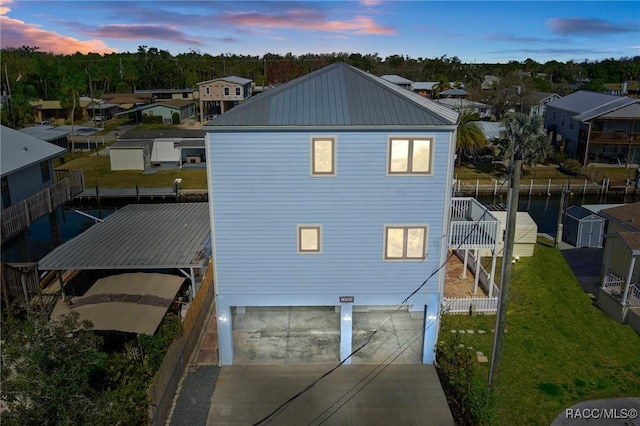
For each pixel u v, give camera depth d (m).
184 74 111.12
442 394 16.50
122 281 19.66
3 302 19.56
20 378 10.27
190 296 22.16
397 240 17.23
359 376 17.45
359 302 17.88
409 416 15.48
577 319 21.59
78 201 43.59
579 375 17.67
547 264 27.70
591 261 28.09
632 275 22.45
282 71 117.56
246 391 16.62
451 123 15.83
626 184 47.25
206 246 23.34
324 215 16.88
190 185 46.06
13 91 89.25
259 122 15.79
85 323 12.11
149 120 80.56
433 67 123.19
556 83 114.06
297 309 22.19
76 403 10.69
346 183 16.52
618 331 20.62
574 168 50.41
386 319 21.23
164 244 22.14
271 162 16.27
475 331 20.47
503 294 13.36
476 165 53.31
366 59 129.50
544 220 41.50
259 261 17.36
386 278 17.62
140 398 13.73
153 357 16.38
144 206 28.64
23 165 26.45
